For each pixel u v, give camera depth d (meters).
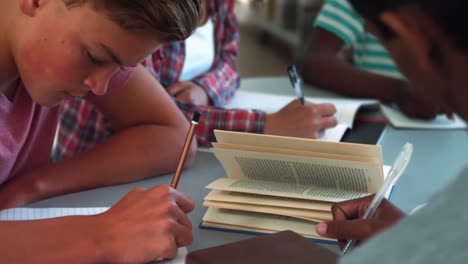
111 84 1.19
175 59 1.56
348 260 0.46
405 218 0.47
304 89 1.83
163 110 1.25
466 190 0.45
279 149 0.96
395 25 0.46
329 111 1.38
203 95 1.57
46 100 0.93
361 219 0.80
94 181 1.12
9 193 1.05
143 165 1.17
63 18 0.84
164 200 0.87
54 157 1.46
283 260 0.73
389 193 1.05
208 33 1.73
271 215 0.96
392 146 1.34
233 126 1.36
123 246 0.82
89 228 0.84
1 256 0.80
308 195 0.95
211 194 0.98
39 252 0.81
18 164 1.14
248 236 0.92
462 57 0.45
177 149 1.21
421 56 0.46
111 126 1.42
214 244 0.90
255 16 5.53
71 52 0.85
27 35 0.88
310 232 0.90
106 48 0.83
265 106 1.61
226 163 1.03
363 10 0.49
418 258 0.44
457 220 0.44
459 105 0.48
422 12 0.44
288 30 4.92
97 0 0.80
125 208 0.87
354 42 2.07
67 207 1.04
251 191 0.96
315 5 4.31
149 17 0.80
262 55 4.88
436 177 1.16
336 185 0.98
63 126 1.45
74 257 0.81
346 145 0.92
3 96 1.03
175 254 0.84
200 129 1.36
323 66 1.83
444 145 1.35
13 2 0.91
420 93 0.51
